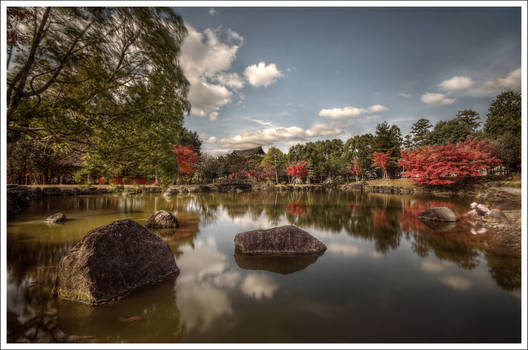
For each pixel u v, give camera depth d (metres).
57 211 12.20
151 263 4.35
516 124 23.55
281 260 5.52
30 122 3.98
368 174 45.97
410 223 9.73
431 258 5.63
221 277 4.55
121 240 4.07
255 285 4.23
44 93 4.05
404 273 4.78
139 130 5.33
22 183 23.19
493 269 4.92
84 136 4.54
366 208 14.63
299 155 45.38
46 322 3.03
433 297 3.80
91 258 3.61
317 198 21.47
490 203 13.33
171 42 4.68
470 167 22.38
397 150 35.72
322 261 5.46
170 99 5.21
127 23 4.16
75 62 3.81
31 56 3.42
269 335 2.84
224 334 2.86
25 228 8.38
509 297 3.77
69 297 3.53
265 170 43.19
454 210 12.48
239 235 6.29
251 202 18.23
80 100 4.04
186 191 27.38
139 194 21.95
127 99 4.80
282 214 12.59
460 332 2.91
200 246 6.72
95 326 2.98
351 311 3.39
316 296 3.83
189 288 4.06
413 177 26.61
